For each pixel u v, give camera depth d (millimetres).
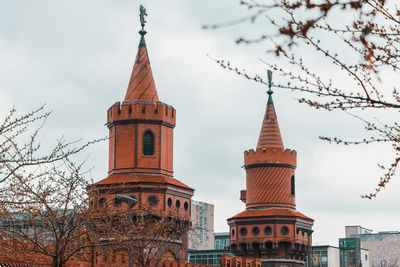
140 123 75375
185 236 72750
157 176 74250
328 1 10648
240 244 93438
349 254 153750
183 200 75438
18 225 34781
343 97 16219
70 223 35938
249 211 94875
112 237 48906
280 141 96688
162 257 59188
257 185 95125
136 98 77188
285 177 95000
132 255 51094
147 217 60625
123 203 70125
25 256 40812
